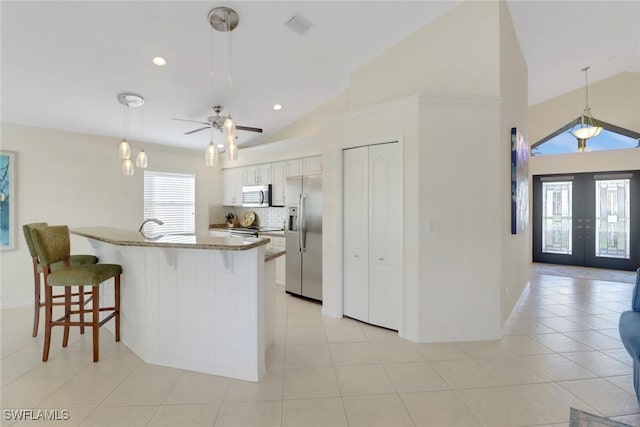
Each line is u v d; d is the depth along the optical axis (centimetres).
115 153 488
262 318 240
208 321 242
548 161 662
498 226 302
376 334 318
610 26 390
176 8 260
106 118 423
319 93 452
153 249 256
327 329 331
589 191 630
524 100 441
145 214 528
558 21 372
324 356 271
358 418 190
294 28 308
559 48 441
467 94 313
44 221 420
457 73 317
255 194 568
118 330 296
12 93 341
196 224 600
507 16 333
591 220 630
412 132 303
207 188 620
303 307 408
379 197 334
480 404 203
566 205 655
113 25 266
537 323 343
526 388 221
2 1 230
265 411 197
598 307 397
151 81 352
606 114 590
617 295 450
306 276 442
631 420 186
